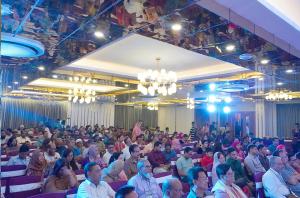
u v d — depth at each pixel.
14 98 16.02
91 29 4.58
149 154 6.90
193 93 12.67
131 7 3.60
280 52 5.47
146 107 20.20
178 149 8.92
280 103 15.91
